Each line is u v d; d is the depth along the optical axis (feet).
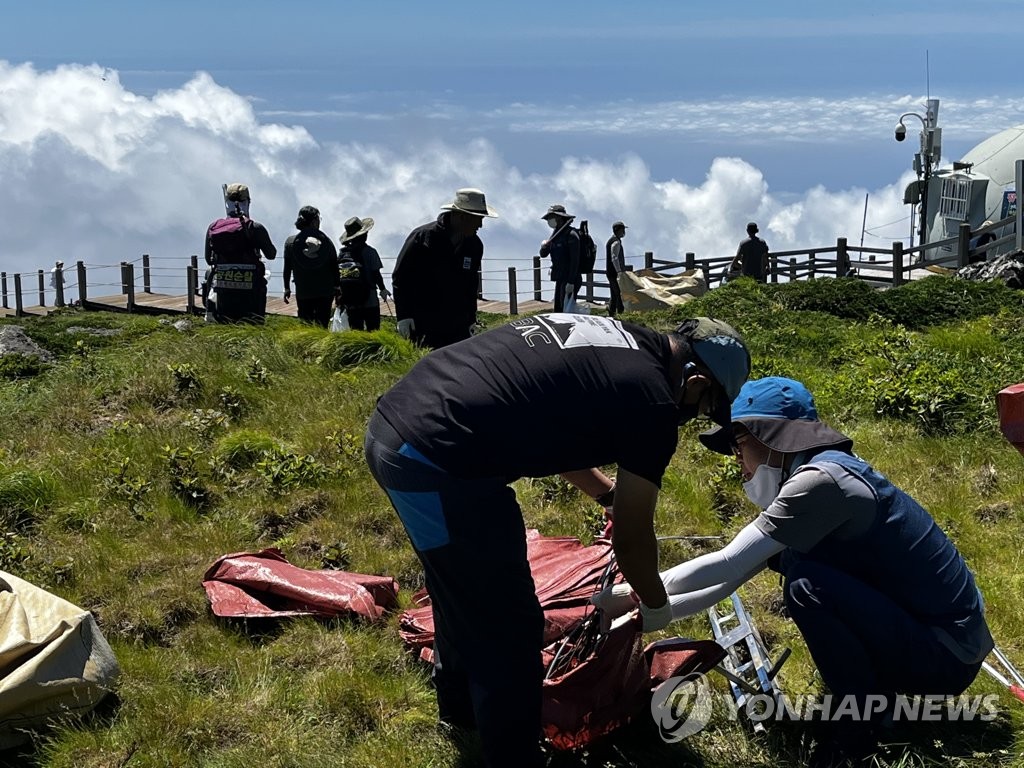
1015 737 14.83
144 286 102.78
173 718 15.07
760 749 14.82
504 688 13.16
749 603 18.60
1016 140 97.66
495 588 13.07
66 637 15.07
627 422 12.74
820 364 36.47
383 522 22.07
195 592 18.76
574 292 63.62
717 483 23.95
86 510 22.20
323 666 16.62
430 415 12.94
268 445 25.16
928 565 14.34
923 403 28.22
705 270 90.79
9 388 34.30
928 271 88.02
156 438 25.93
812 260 88.38
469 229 34.12
